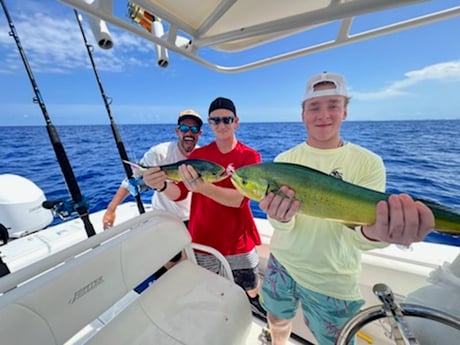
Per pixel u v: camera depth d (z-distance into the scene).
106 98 2.21
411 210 0.72
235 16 1.07
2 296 0.75
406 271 1.45
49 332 0.80
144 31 0.97
